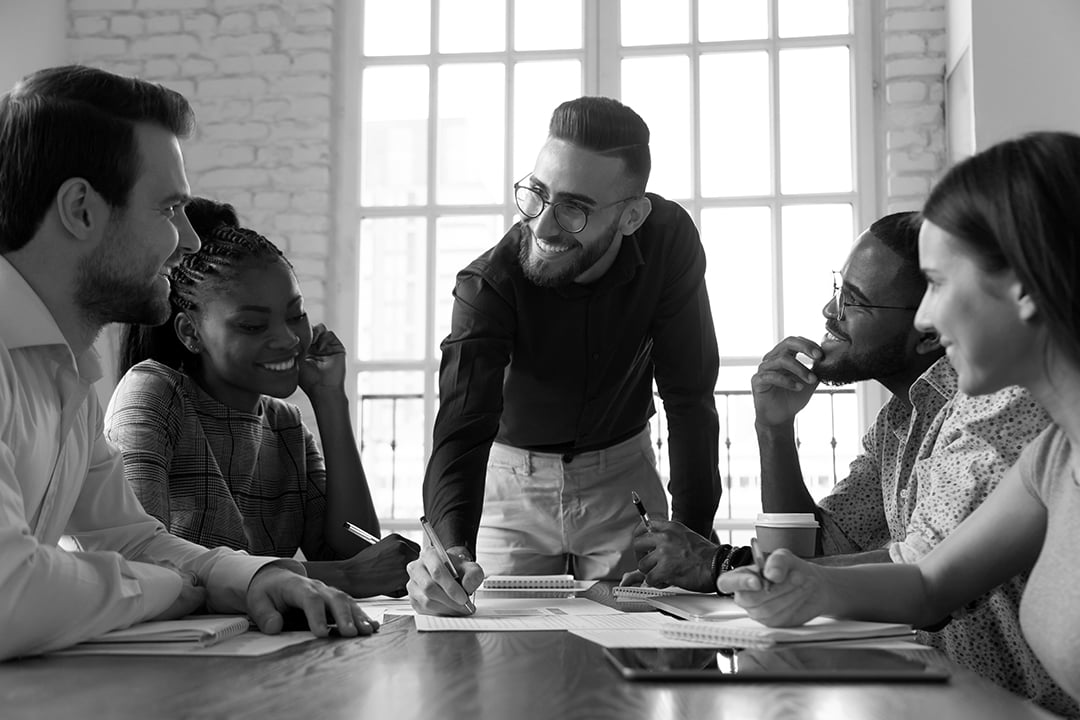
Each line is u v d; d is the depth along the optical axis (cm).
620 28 448
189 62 457
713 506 212
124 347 186
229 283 176
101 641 105
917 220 162
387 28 460
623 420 222
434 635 114
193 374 185
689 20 445
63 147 117
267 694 80
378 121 458
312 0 455
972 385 97
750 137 440
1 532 98
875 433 177
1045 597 100
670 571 161
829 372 171
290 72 454
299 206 449
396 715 72
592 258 191
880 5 434
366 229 455
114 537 139
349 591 162
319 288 446
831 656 92
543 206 188
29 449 115
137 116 121
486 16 456
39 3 444
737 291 437
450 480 184
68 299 122
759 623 108
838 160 435
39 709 74
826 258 433
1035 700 132
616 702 75
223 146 453
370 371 450
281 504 191
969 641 136
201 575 128
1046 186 90
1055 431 107
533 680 85
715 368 216
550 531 223
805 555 147
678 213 211
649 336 214
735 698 77
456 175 454
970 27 379
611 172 187
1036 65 372
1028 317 92
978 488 124
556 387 209
